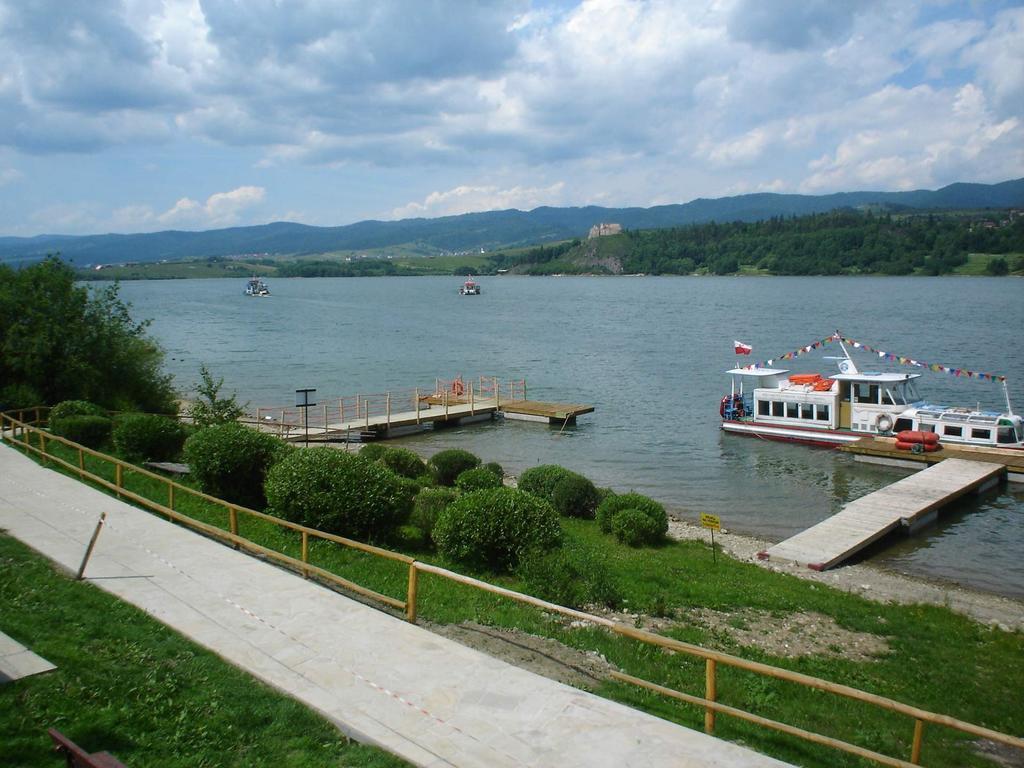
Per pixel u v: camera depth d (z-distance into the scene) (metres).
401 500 17.91
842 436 40.62
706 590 17.33
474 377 67.94
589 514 25.56
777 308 141.38
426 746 8.25
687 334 101.50
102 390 35.12
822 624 15.79
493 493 17.36
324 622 11.55
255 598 12.41
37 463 22.61
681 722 9.38
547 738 8.50
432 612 12.91
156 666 9.68
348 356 83.75
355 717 8.80
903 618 16.80
